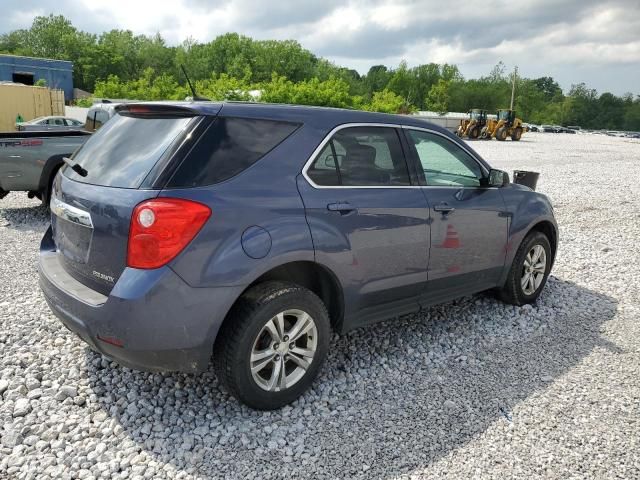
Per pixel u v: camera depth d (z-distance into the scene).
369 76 130.75
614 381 3.68
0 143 7.61
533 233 4.93
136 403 3.20
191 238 2.70
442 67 121.81
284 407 3.22
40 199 8.83
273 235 2.94
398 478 2.65
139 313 2.66
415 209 3.72
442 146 4.13
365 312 3.60
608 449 2.92
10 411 3.07
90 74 103.06
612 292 5.63
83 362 3.66
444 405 3.32
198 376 3.53
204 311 2.76
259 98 43.41
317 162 3.26
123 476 2.58
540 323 4.70
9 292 4.93
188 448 2.81
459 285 4.28
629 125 145.38
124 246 2.71
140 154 2.91
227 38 113.56
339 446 2.88
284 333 3.12
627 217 9.59
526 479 2.67
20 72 51.25
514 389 3.54
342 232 3.27
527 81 124.06
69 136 8.17
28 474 2.55
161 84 56.91
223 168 2.89
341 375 3.64
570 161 21.88
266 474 2.64
